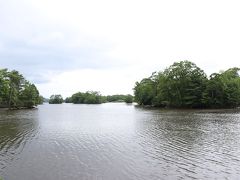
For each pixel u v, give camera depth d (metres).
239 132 45.22
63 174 23.20
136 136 42.56
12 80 152.88
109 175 22.89
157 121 66.12
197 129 49.50
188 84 133.62
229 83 131.12
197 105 133.00
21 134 45.72
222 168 24.58
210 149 32.19
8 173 23.59
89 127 55.81
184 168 24.70
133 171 23.95
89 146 34.91
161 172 23.61
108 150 32.41
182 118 73.44
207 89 129.00
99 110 136.00
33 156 29.61
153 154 30.17
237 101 131.00
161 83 138.62
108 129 51.91
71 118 81.19
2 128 54.50
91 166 25.56
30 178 22.27
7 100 147.25
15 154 30.62
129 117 81.50
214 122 61.47
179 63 135.62
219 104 130.38
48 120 73.88
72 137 42.22
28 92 161.62
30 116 90.44
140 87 176.75
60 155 30.00
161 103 148.75
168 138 40.12
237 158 27.91
